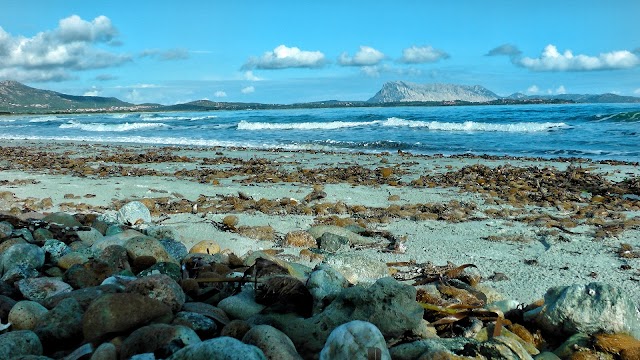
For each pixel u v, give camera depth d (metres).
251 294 4.89
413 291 4.13
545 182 14.85
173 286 4.41
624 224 9.55
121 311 3.85
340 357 3.26
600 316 4.22
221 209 10.87
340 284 4.77
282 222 9.60
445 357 3.52
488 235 8.83
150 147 28.25
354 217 10.25
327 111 87.88
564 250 7.95
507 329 4.47
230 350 3.09
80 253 6.25
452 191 13.30
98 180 14.80
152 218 9.98
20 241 6.73
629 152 23.58
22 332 3.80
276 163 19.92
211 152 24.73
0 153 23.86
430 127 40.31
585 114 49.78
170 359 3.19
